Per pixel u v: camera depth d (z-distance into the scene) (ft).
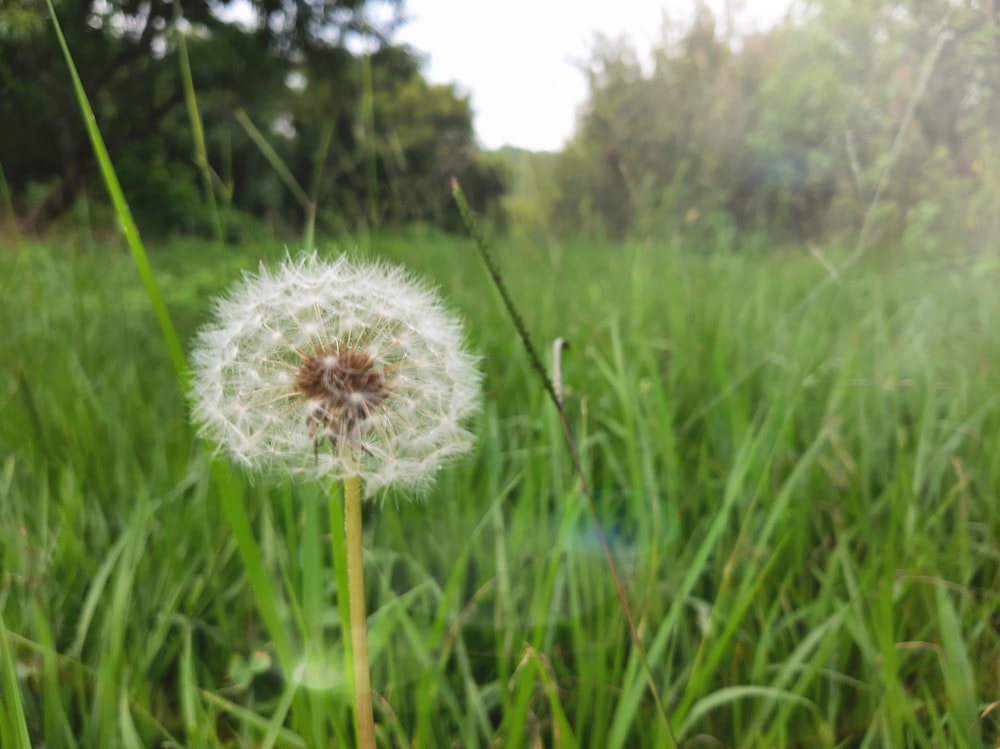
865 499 0.66
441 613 0.46
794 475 0.51
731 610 0.54
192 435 0.75
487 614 0.57
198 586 0.55
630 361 0.95
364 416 0.33
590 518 0.62
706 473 0.70
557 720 0.37
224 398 0.35
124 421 0.79
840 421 0.74
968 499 0.67
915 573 0.51
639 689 0.41
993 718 0.47
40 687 0.48
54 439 0.76
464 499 0.67
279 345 0.35
